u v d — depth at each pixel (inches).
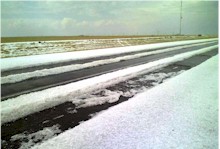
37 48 959.0
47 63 534.9
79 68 468.4
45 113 215.5
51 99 254.4
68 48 1040.2
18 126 186.2
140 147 152.3
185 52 844.0
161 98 258.1
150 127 181.8
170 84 327.0
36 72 413.7
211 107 229.6
